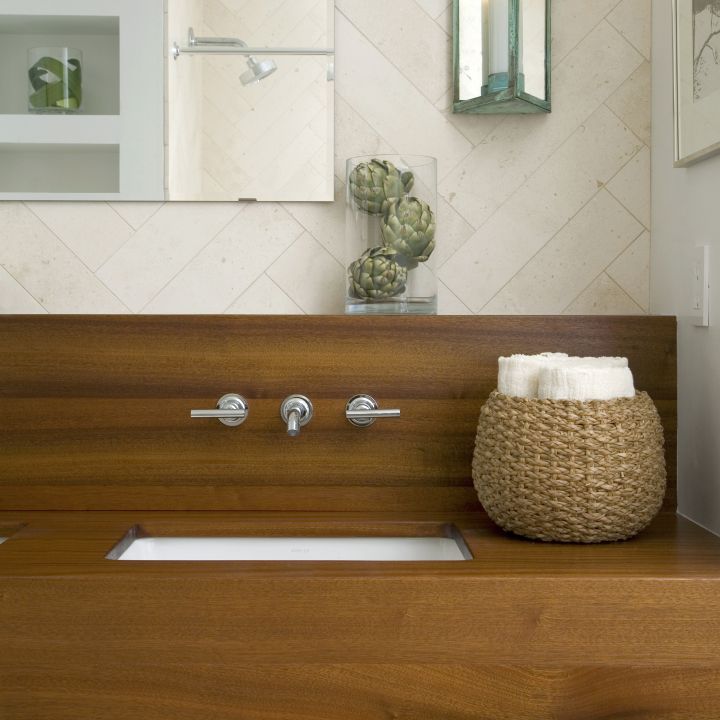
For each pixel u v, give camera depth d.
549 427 1.19
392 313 1.51
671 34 1.53
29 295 1.65
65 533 1.31
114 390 1.47
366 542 1.38
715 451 1.33
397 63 1.65
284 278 1.65
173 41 1.63
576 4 1.64
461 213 1.66
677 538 1.28
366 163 1.52
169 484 1.48
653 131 1.63
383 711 1.05
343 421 1.46
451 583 1.05
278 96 1.64
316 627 1.05
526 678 1.05
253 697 1.05
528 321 1.46
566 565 1.11
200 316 1.46
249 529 1.37
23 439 1.48
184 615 1.05
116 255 1.65
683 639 1.04
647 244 1.65
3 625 1.05
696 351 1.41
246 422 1.47
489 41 1.57
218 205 1.65
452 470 1.47
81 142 1.63
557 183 1.65
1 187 1.63
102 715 1.05
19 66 1.63
